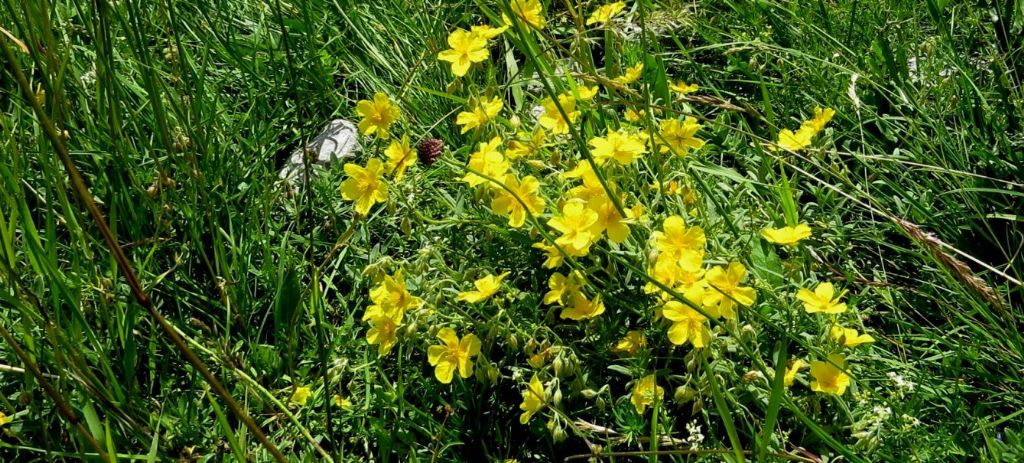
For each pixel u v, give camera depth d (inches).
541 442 92.2
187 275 108.7
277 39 146.0
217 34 133.1
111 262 90.8
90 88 112.7
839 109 130.6
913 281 107.7
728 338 81.7
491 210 92.5
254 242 112.3
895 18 141.6
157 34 129.4
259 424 92.9
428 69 141.3
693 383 83.0
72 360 79.1
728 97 142.6
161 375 94.0
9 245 74.7
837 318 88.3
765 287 87.0
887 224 110.0
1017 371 89.7
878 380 89.7
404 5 153.2
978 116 120.8
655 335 91.4
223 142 119.8
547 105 100.1
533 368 91.4
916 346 98.6
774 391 62.5
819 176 118.7
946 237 110.8
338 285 113.7
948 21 143.3
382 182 93.6
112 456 64.5
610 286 90.7
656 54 115.0
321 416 92.3
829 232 105.3
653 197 104.3
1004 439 85.9
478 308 95.3
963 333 97.9
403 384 97.3
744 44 134.7
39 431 87.8
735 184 115.4
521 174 104.3
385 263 90.0
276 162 134.3
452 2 157.4
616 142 87.0
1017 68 125.3
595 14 113.7
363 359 99.3
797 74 138.2
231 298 101.0
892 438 81.7
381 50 147.7
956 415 86.1
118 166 97.7
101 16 89.5
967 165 113.3
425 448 92.3
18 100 97.7
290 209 117.4
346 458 90.6
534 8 105.7
